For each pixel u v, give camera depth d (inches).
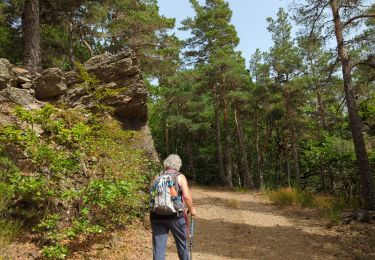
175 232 192.2
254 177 1691.7
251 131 1713.8
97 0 772.0
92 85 411.2
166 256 267.6
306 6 561.0
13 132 248.2
